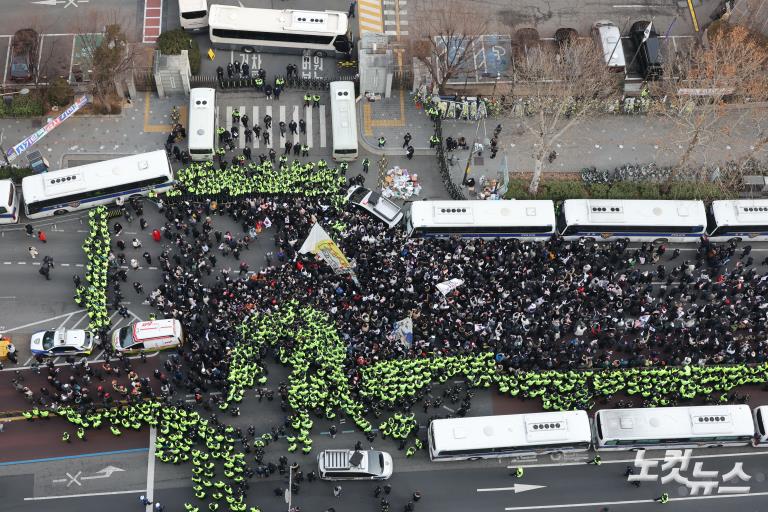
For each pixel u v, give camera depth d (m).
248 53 125.94
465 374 103.31
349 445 101.19
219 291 105.56
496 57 124.06
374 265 107.94
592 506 100.00
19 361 103.19
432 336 104.44
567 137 122.88
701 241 115.44
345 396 100.31
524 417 99.38
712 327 107.69
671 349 106.38
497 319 105.62
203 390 102.06
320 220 111.00
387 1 130.62
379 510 98.19
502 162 118.94
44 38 124.25
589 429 99.75
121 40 120.19
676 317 107.81
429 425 101.38
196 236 110.38
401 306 105.69
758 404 106.44
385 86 122.44
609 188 118.38
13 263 109.12
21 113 118.62
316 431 101.56
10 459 98.50
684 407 101.69
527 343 104.62
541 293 107.25
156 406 99.56
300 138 120.00
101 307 104.31
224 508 96.69
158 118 120.56
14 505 96.56
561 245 113.25
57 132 118.50
